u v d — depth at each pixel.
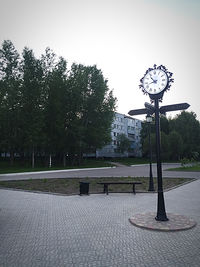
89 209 8.75
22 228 6.48
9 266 4.23
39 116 34.28
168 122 74.44
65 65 39.28
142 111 7.72
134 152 85.81
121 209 8.73
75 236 5.80
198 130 73.88
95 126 41.88
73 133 37.44
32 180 18.67
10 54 35.06
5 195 12.01
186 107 6.97
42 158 47.56
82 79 39.62
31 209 8.77
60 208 8.94
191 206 9.15
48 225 6.75
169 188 14.16
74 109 39.59
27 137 33.69
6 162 43.09
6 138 35.25
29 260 4.48
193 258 4.52
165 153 62.38
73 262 4.38
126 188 14.49
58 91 37.12
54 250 4.95
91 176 22.91
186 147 68.12
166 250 4.90
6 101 34.06
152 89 7.22
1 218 7.52
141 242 5.36
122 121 81.69
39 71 36.16
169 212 8.11
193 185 15.70
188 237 5.64
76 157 47.22
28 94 34.81
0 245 5.26
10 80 34.50
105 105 42.12
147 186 15.44
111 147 75.69
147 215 7.58
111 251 4.87
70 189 13.99
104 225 6.71
